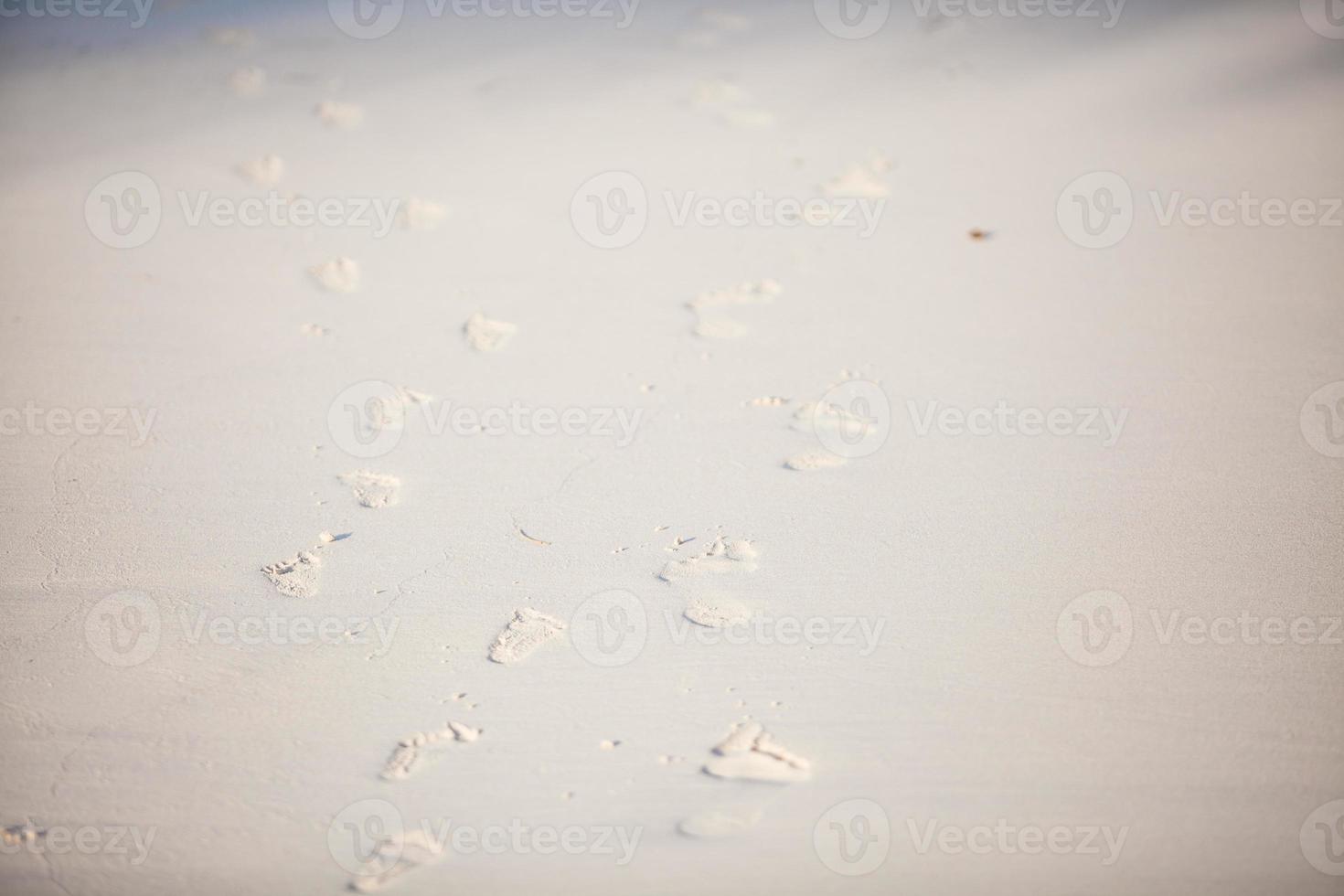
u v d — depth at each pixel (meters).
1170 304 3.30
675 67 4.10
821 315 3.32
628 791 2.73
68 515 3.01
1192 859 2.68
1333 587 2.89
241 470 3.07
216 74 4.09
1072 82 3.86
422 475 3.06
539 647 2.86
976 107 3.81
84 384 3.21
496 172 3.67
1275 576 2.91
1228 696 2.79
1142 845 2.69
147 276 3.42
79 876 2.68
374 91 3.95
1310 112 3.68
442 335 3.30
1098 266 3.39
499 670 2.84
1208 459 3.05
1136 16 4.16
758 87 3.93
